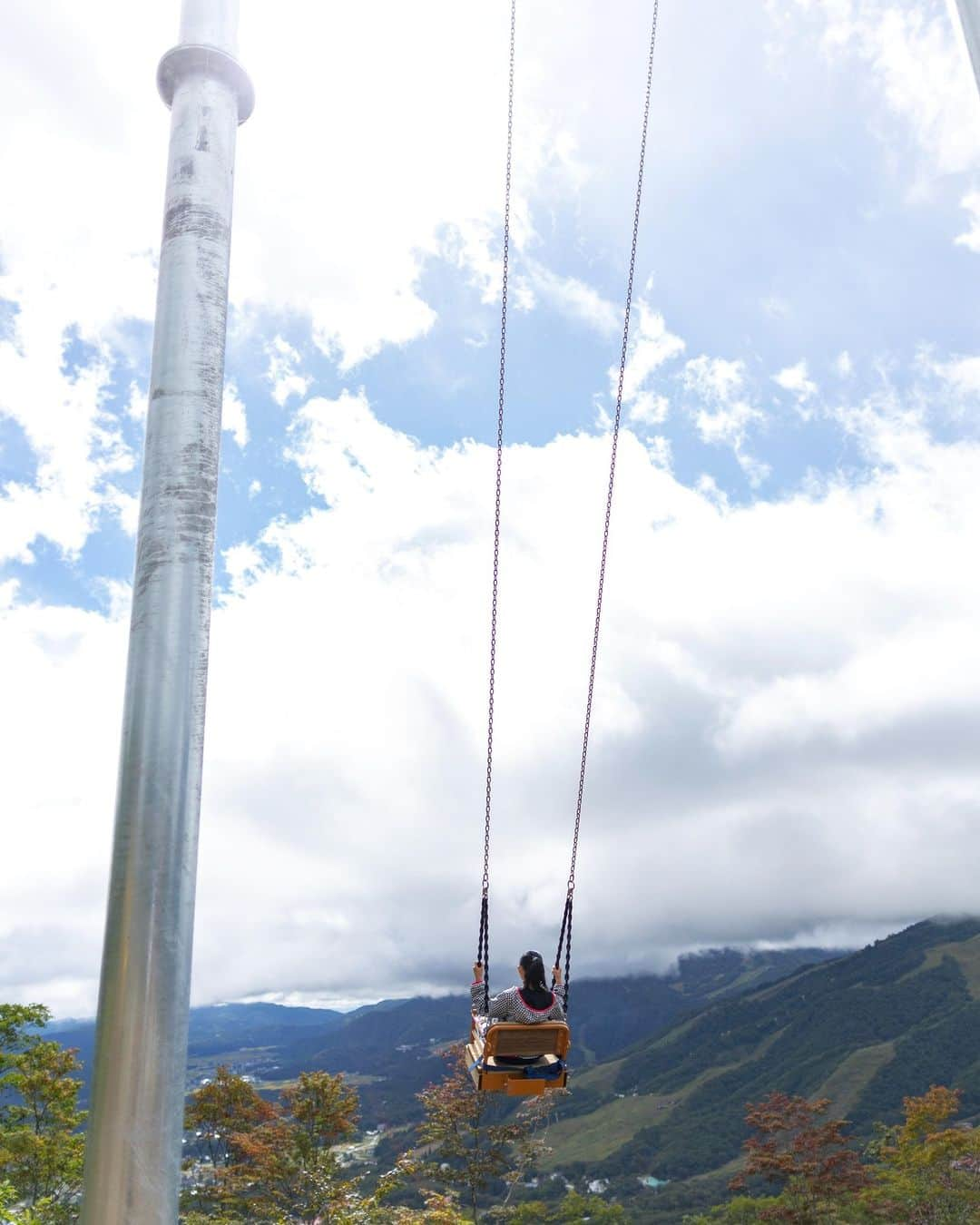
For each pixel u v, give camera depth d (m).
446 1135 27.41
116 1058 5.38
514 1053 7.66
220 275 7.15
